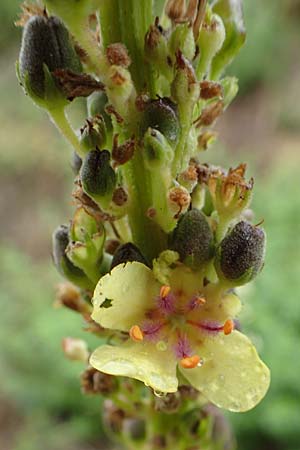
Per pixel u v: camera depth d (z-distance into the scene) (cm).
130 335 9
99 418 34
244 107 64
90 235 10
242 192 10
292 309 31
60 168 56
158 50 9
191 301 10
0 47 68
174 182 10
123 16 10
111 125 10
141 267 10
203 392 9
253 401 9
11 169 57
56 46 9
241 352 10
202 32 10
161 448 12
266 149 58
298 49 69
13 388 34
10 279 40
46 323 34
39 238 51
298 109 61
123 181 10
